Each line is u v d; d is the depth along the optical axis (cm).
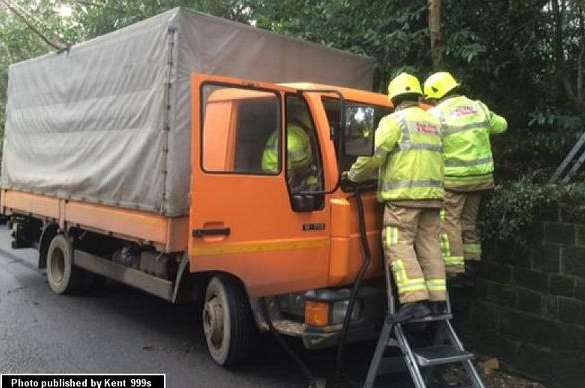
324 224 464
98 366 511
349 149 433
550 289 487
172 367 514
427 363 407
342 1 725
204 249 432
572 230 473
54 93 689
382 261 482
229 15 993
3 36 1352
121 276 609
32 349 549
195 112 429
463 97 512
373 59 646
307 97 471
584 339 463
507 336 519
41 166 723
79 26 1185
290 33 794
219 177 438
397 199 441
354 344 578
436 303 447
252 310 481
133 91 538
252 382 486
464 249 518
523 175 592
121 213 563
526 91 676
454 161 494
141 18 1017
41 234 798
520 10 636
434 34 627
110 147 573
